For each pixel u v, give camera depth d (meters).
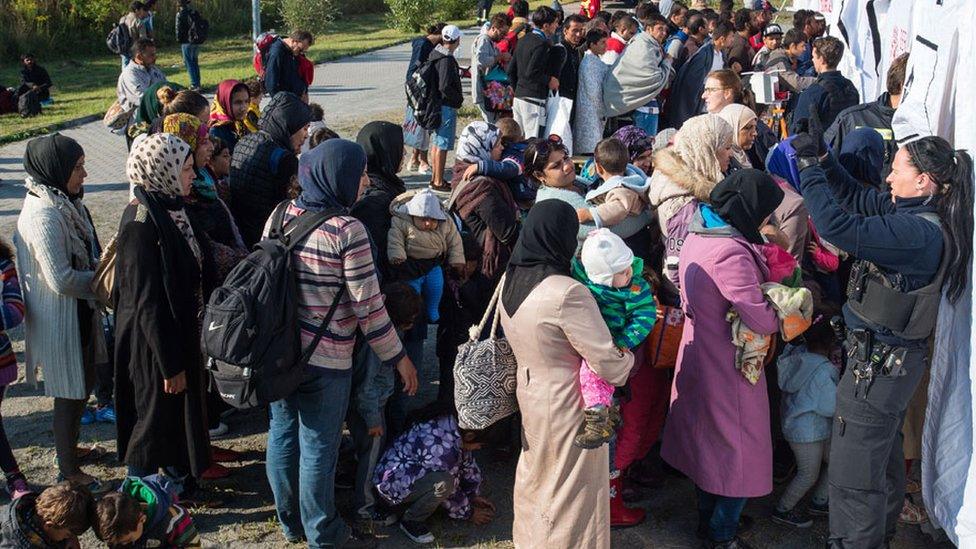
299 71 11.00
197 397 4.14
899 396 3.77
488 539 4.30
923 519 4.49
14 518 3.45
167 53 24.70
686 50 10.37
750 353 3.88
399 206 4.67
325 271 3.71
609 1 26.27
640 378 4.34
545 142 4.74
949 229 3.65
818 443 4.24
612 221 4.57
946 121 4.59
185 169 4.07
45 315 4.32
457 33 9.58
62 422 4.48
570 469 3.70
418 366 4.95
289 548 4.19
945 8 4.53
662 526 4.45
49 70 22.86
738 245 3.84
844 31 8.63
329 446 3.88
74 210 4.38
